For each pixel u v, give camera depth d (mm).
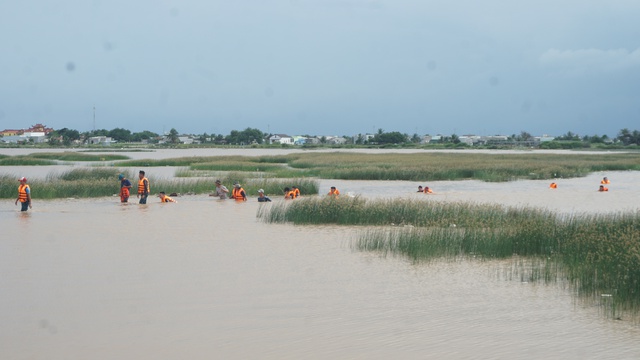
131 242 23203
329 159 91750
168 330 12789
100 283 16750
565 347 11633
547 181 57938
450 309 14234
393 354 11352
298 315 13828
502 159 92750
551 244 20203
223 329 12859
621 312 13812
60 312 14078
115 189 42375
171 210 33719
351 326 13023
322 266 18844
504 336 12312
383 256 20438
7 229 26500
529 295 15383
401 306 14523
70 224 27969
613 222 22125
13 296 15414
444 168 63969
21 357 11328
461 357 11195
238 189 39406
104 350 11664
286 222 28516
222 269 18469
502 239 20234
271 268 18625
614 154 129750
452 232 21500
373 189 49062
